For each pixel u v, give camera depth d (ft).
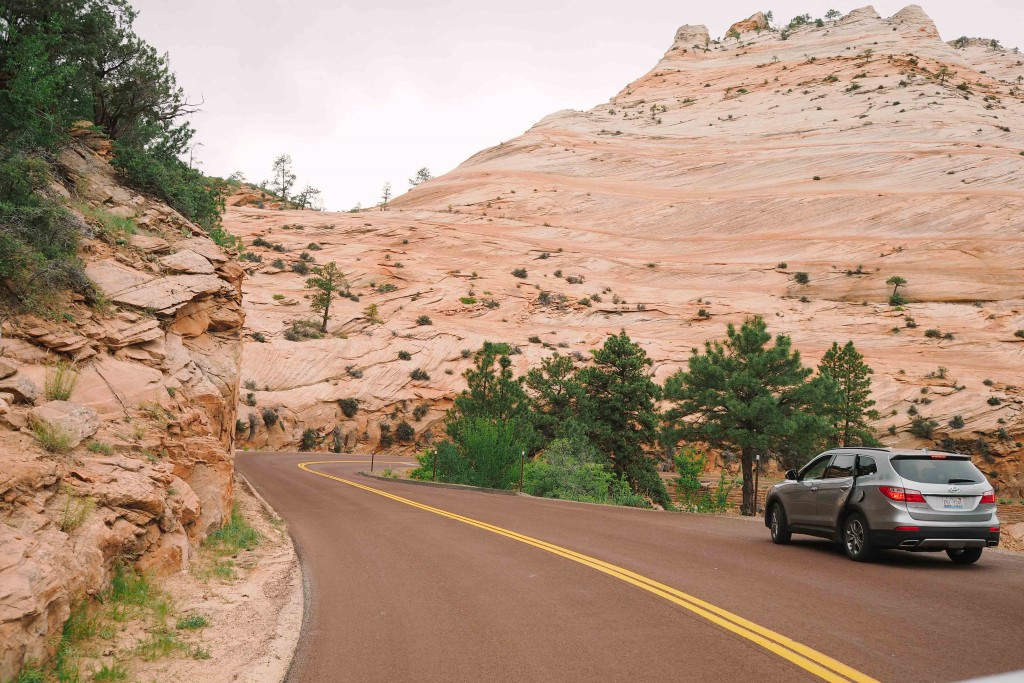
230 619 23.17
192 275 49.70
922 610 22.54
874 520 30.63
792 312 292.61
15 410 26.45
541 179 538.88
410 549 37.47
